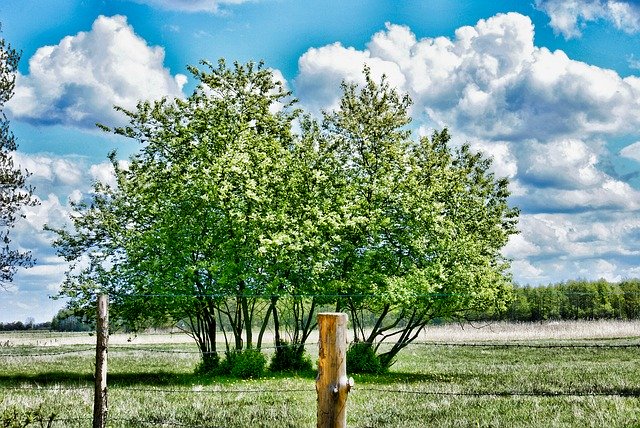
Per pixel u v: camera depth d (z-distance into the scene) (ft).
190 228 95.40
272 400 62.23
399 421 48.98
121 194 108.58
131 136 104.63
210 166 95.04
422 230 99.91
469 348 181.57
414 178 102.12
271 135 109.19
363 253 100.78
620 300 296.30
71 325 367.66
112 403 58.18
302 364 101.71
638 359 125.80
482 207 113.91
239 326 99.76
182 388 75.20
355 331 100.63
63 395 62.75
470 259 101.04
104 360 32.78
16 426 35.99
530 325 239.30
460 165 122.01
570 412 52.75
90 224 104.27
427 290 94.68
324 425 20.63
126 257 100.78
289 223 94.68
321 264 95.71
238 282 96.48
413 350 171.83
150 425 45.68
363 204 100.99
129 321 102.01
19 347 189.78
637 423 46.96
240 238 92.68
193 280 95.40
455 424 47.73
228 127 102.58
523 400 60.80
